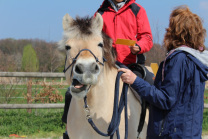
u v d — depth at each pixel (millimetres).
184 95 1838
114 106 2174
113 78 2510
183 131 1805
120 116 2221
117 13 2840
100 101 2246
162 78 1919
